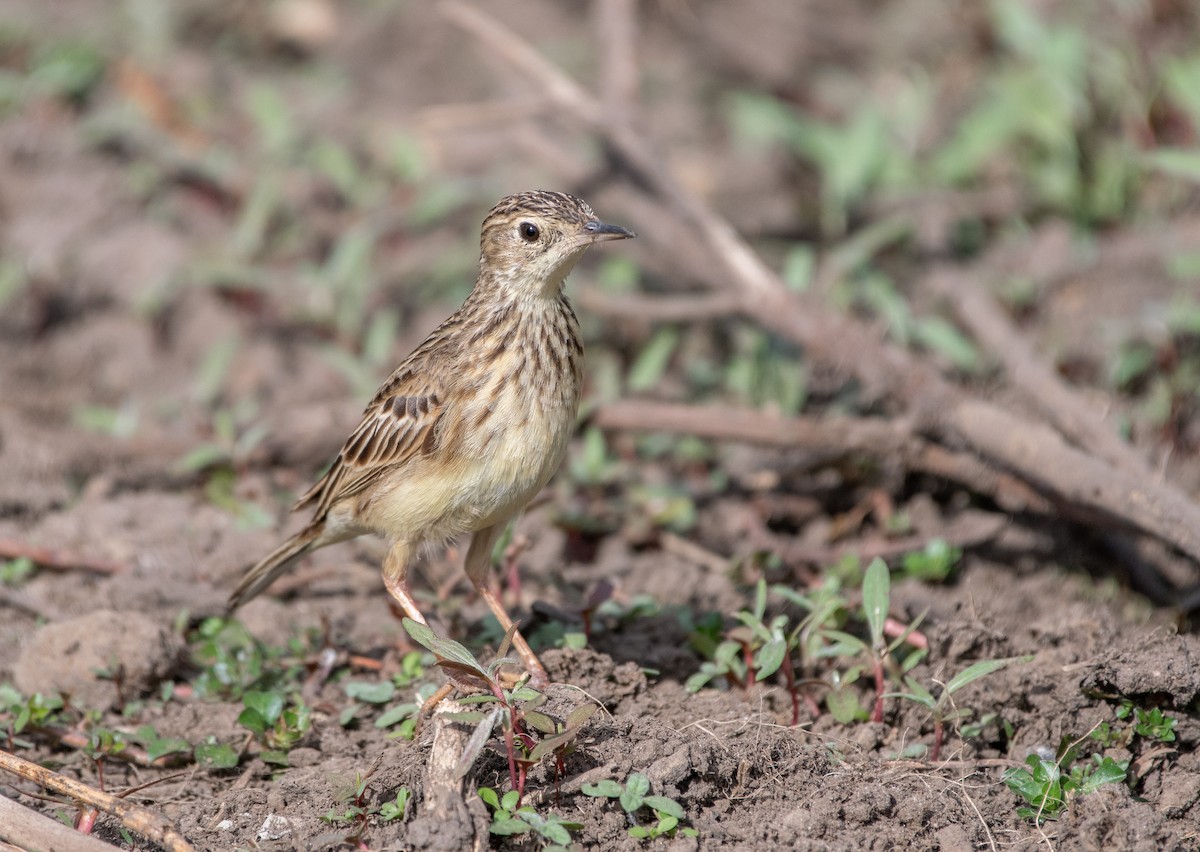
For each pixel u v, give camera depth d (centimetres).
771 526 1286
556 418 957
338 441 1355
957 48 1934
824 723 937
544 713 844
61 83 1856
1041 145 1636
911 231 1582
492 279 974
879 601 918
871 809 830
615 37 1631
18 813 784
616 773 822
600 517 1266
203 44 2095
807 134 1694
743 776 844
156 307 1562
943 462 1233
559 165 1669
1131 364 1338
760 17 2111
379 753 904
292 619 1117
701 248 1511
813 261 1619
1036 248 1540
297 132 1831
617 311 1412
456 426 944
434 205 1609
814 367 1359
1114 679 905
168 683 1016
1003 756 915
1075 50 1616
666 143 1853
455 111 1566
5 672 1043
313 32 2128
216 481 1316
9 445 1360
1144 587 1146
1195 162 1312
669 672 1000
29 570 1177
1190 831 845
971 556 1198
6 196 1744
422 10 2125
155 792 901
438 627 1050
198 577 1175
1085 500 1106
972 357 1355
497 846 785
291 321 1584
